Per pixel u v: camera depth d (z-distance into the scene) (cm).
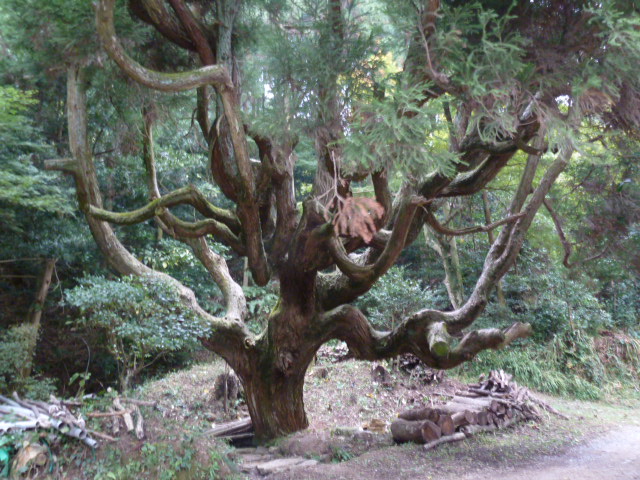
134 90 783
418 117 409
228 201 1493
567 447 747
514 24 497
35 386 769
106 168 1180
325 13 548
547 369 1255
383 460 662
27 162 989
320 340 768
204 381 1063
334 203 635
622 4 453
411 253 1667
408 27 460
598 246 870
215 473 584
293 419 799
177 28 666
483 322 1275
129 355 798
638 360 1355
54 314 1173
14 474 511
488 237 1436
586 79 463
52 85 1009
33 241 1128
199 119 782
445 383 1155
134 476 539
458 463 652
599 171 816
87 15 586
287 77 521
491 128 483
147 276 765
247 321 1252
